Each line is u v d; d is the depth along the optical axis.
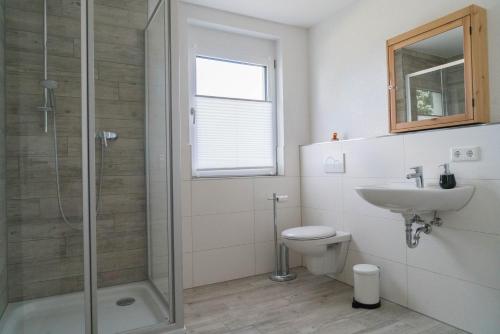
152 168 2.31
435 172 1.99
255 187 2.97
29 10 2.00
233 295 2.49
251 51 3.11
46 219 1.86
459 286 1.89
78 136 1.86
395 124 2.29
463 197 1.78
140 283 2.38
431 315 2.04
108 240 2.33
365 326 1.97
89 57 1.69
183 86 2.73
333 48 2.95
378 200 1.91
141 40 2.45
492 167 1.73
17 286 1.88
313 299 2.38
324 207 2.88
